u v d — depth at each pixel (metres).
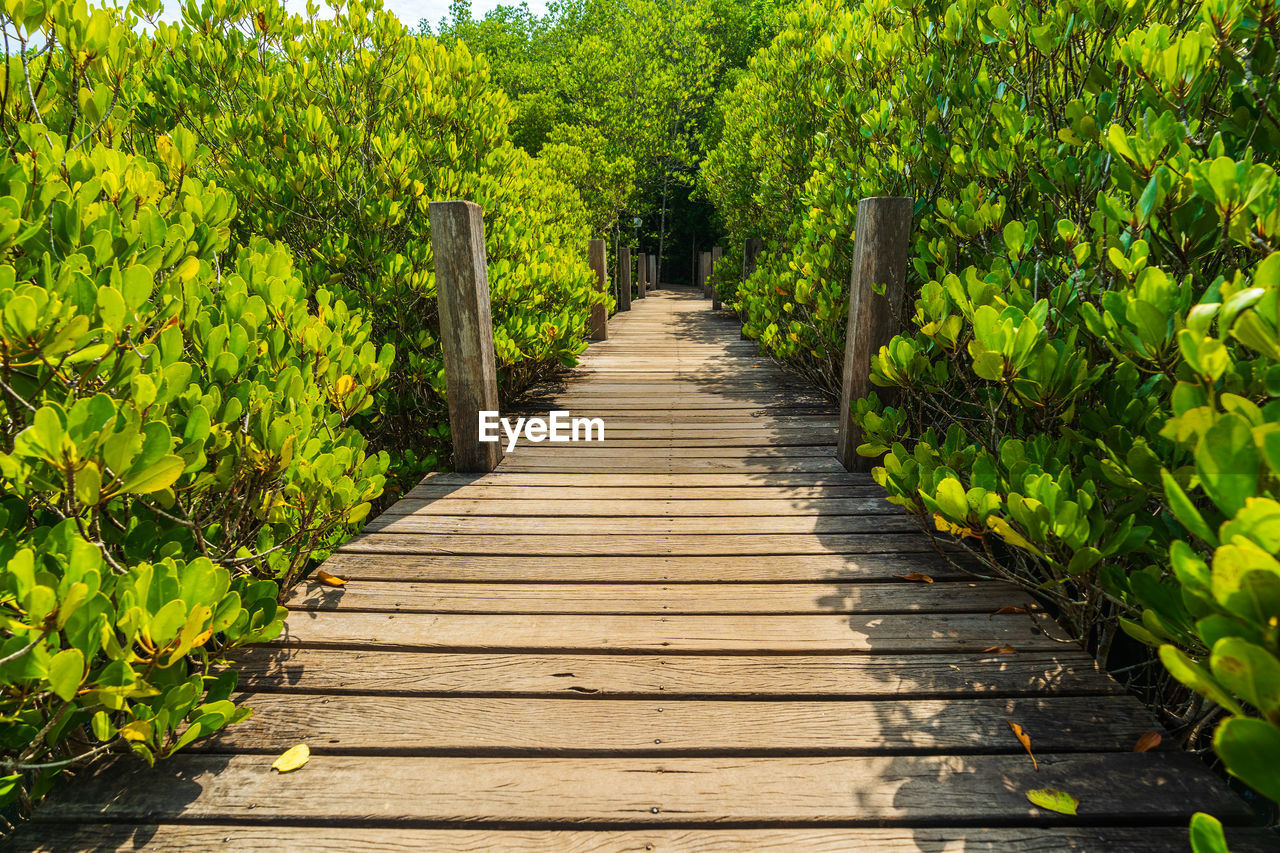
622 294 12.62
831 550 2.71
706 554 2.69
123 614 1.34
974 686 1.85
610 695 1.85
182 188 2.38
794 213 7.14
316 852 1.37
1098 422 1.90
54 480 1.37
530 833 1.42
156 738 1.54
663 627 2.17
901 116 3.69
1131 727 1.68
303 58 4.39
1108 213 1.80
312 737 1.69
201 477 1.77
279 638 2.11
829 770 1.57
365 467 2.45
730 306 10.31
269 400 1.94
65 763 1.35
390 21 4.44
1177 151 1.77
